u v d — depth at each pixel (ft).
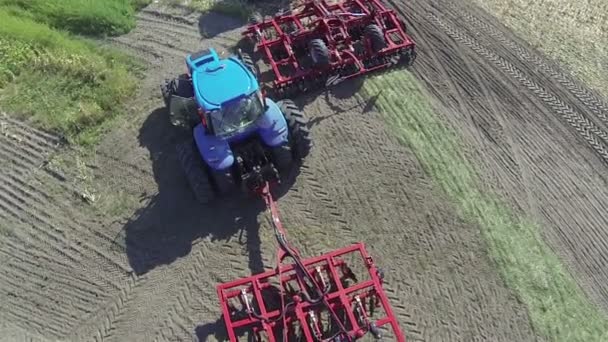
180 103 42.11
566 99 47.16
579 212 40.86
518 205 41.22
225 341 36.14
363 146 44.62
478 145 44.42
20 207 42.45
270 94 48.08
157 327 36.81
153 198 42.65
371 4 51.16
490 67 49.39
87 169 44.32
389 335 35.96
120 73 49.52
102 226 41.47
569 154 43.96
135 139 45.88
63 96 48.47
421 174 42.93
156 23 54.44
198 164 40.34
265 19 53.11
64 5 55.11
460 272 38.24
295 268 34.96
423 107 46.83
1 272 39.42
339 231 40.37
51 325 37.14
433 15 53.57
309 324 34.83
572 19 53.06
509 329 35.99
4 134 46.37
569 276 38.01
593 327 36.04
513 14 53.52
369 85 48.44
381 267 38.63
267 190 39.09
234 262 39.34
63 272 39.45
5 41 51.49
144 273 39.17
